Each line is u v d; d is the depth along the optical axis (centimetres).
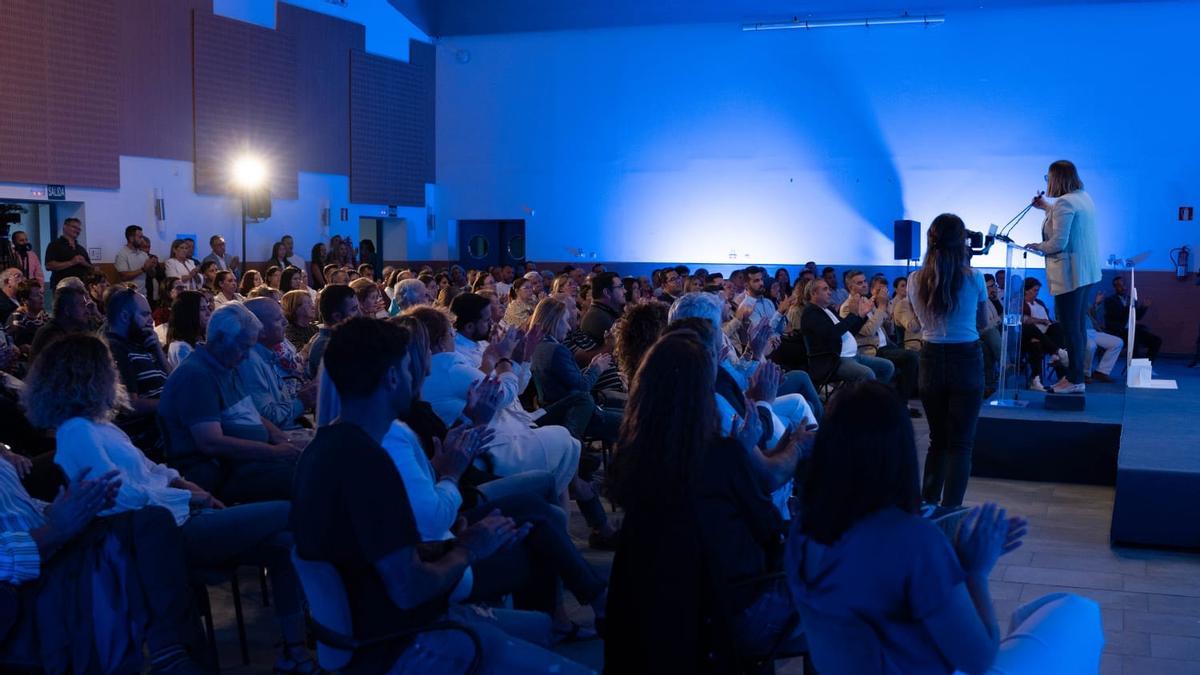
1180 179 1343
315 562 204
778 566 251
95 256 1166
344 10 1518
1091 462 595
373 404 214
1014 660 209
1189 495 454
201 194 1305
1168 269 1353
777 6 1490
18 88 1066
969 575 196
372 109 1570
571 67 1620
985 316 470
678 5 1534
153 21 1227
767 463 287
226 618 382
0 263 1012
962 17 1416
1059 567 443
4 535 251
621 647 236
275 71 1402
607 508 537
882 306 860
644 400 235
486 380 297
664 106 1573
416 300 559
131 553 273
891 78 1458
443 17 1652
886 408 190
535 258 1664
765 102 1521
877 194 1479
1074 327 636
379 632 207
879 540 186
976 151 1428
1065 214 615
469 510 302
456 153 1692
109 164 1174
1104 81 1364
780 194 1526
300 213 1464
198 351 365
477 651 213
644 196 1595
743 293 1065
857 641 189
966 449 464
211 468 355
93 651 265
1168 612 387
